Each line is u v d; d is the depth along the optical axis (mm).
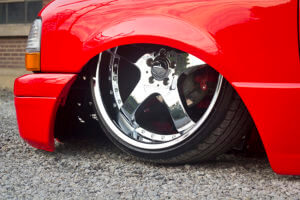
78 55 2041
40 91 2127
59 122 2305
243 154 2232
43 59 2135
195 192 1675
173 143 1955
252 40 1692
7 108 4469
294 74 1652
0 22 7121
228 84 1811
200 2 1793
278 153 1714
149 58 2031
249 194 1646
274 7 1669
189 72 1948
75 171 1979
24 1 6918
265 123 1694
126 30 1912
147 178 1856
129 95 2088
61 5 2141
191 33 1780
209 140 1874
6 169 2016
